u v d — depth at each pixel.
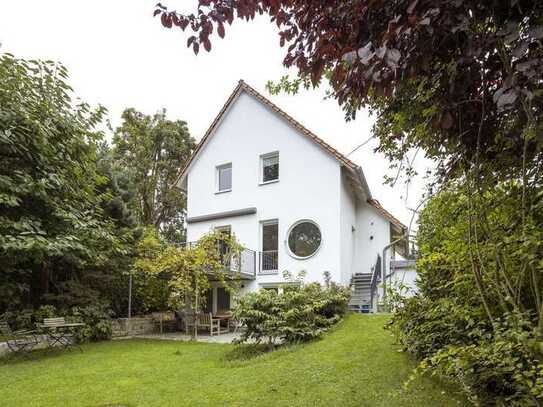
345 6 2.31
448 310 3.31
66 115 8.25
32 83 7.71
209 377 6.09
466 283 2.85
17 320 9.91
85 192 8.62
